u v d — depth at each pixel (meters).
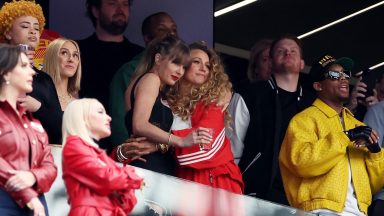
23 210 14.27
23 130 14.43
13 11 17.72
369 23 27.17
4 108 14.41
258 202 16.84
